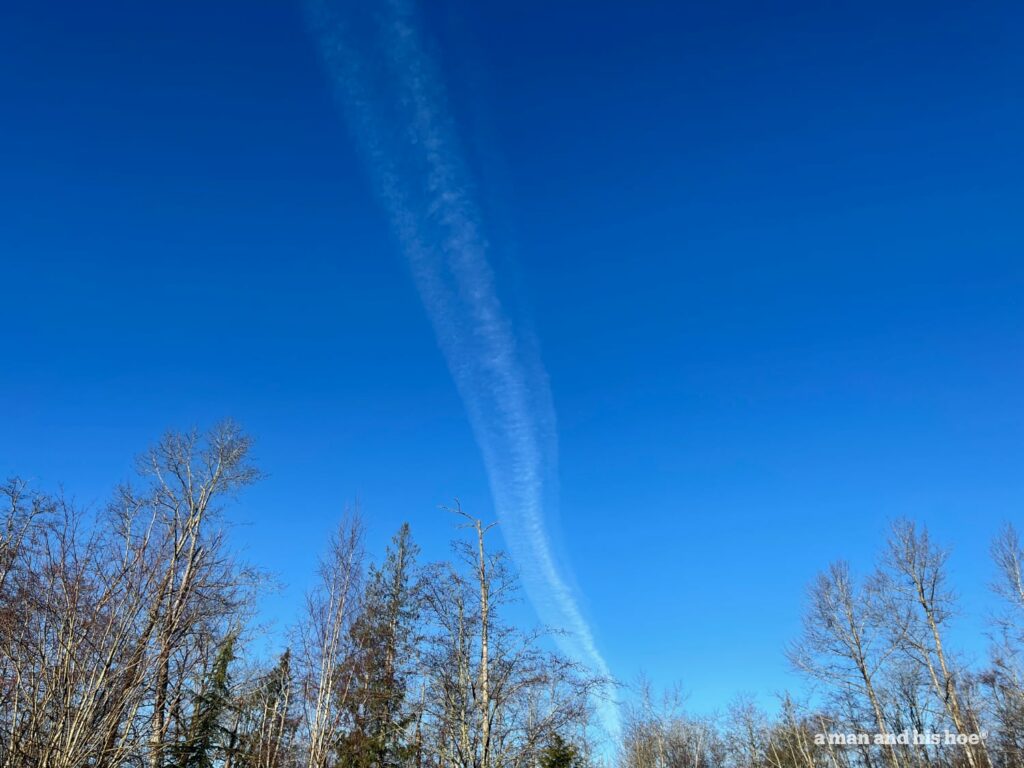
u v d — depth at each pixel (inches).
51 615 488.1
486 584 787.4
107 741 482.3
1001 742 1419.8
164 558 571.2
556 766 749.9
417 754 784.3
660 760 1829.5
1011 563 1379.2
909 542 1405.0
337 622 1096.8
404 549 1283.2
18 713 466.9
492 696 728.3
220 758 970.1
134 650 510.3
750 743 1974.7
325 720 1013.8
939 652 1330.0
